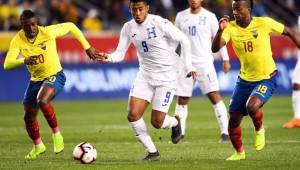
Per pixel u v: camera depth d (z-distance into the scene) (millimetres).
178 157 37031
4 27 84812
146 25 34625
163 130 52094
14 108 72625
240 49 34594
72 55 80188
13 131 52344
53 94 36938
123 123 57469
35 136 37719
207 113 65688
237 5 33875
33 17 36406
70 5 89562
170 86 35281
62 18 86688
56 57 37500
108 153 39125
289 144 42156
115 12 94188
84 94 80688
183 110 45531
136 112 34844
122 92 81375
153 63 35031
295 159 35469
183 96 45250
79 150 34625
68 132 50969
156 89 35250
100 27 91000
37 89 37594
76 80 80562
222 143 43406
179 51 43375
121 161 35656
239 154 35625
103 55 36031
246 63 34656
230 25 34688
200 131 50750
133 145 42812
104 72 81125
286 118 60312
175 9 94250
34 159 36906
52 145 43594
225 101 75438
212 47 34062
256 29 34250
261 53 34312
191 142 44156
